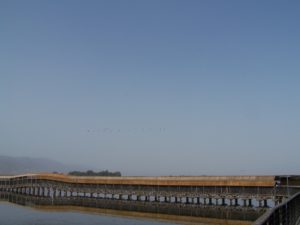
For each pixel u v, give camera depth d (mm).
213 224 74875
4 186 156750
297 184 68812
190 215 79625
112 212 97688
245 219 70125
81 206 108750
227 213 73000
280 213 18188
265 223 11992
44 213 102688
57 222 83125
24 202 132875
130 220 84750
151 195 90375
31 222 83562
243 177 74938
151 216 87438
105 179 103438
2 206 128125
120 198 98562
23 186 139375
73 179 114250
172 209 83500
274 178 70438
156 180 89500
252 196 71812
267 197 69812
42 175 127188
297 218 32062
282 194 68062
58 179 120375
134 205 92312
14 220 87125
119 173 157125
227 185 75812
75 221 84688
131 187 95875
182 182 83812
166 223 78938
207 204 78438
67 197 115875
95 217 91562
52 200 117125
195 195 80938
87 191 109188
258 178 72625
